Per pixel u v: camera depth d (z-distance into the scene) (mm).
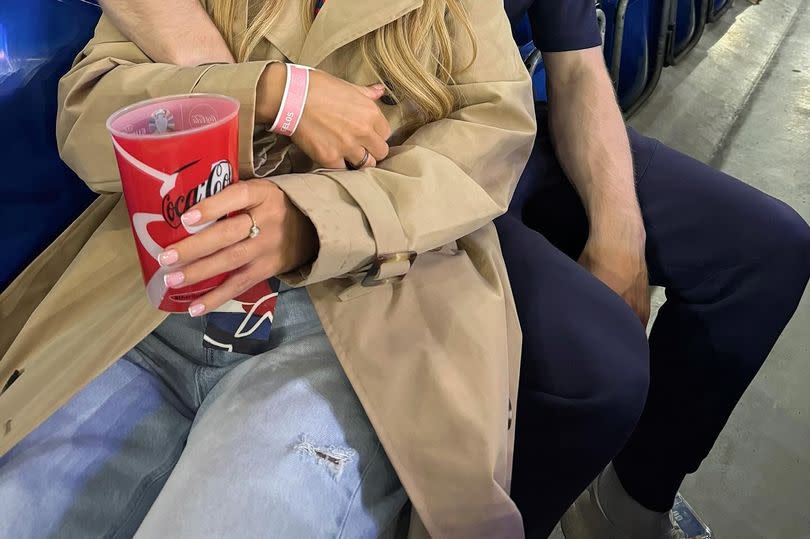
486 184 848
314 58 794
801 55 3320
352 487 654
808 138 2568
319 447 662
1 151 873
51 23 899
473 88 849
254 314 687
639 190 1107
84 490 699
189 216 543
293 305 814
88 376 696
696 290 1070
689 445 1135
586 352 817
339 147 741
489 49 858
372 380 704
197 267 573
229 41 838
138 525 703
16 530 654
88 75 757
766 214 1031
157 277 571
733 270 1028
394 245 701
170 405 803
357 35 783
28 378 774
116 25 795
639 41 2303
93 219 930
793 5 3994
